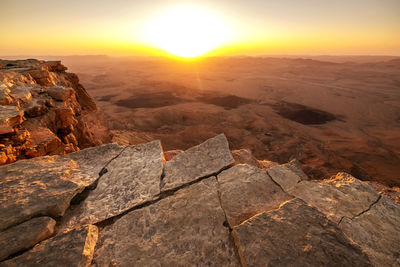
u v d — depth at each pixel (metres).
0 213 2.23
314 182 3.07
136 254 2.09
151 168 3.35
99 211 2.60
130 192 2.89
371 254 2.04
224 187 2.93
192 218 2.47
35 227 2.15
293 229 2.07
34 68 11.25
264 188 2.90
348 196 2.75
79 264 1.85
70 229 2.23
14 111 4.59
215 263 1.99
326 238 1.96
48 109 7.35
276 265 1.77
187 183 3.03
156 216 2.51
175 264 2.00
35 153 4.80
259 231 2.07
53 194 2.59
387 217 2.47
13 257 1.91
